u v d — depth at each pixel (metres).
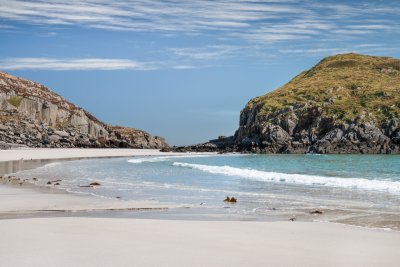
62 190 29.03
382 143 112.12
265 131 131.12
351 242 13.36
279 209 21.42
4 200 23.55
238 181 36.56
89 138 173.88
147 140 190.12
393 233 14.95
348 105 132.50
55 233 14.01
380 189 30.34
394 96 136.50
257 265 10.53
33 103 188.12
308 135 126.25
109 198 25.11
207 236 14.00
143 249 11.91
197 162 74.62
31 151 112.88
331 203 23.58
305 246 12.73
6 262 10.41
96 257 10.97
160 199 25.11
